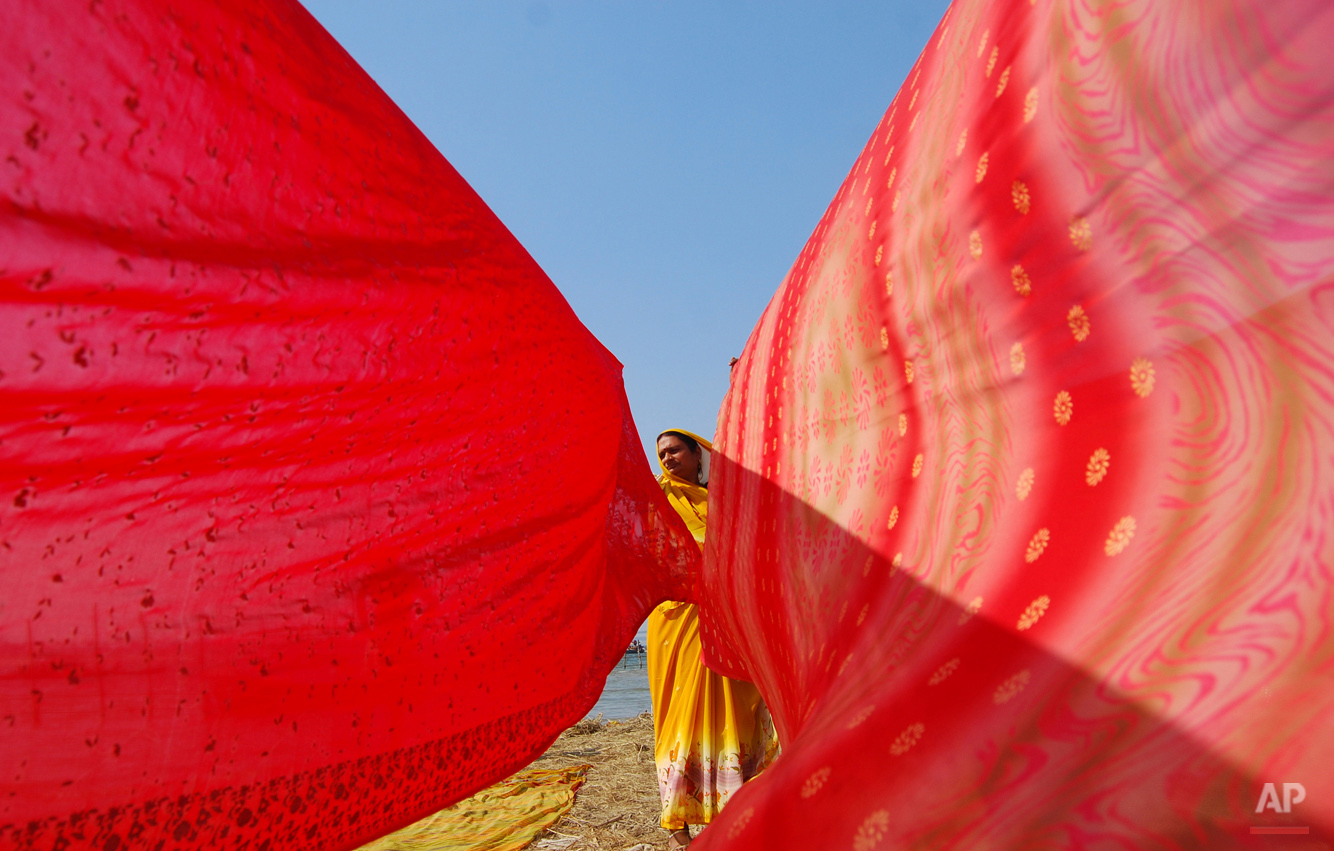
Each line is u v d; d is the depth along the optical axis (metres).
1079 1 1.08
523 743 2.10
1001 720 0.88
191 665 1.34
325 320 1.48
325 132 1.48
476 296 1.88
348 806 1.59
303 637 1.50
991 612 1.04
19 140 1.10
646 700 14.41
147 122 1.21
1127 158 1.01
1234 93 0.89
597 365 2.54
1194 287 0.93
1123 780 0.74
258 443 1.41
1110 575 0.92
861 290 1.66
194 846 1.35
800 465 1.90
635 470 3.03
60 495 1.19
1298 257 0.83
